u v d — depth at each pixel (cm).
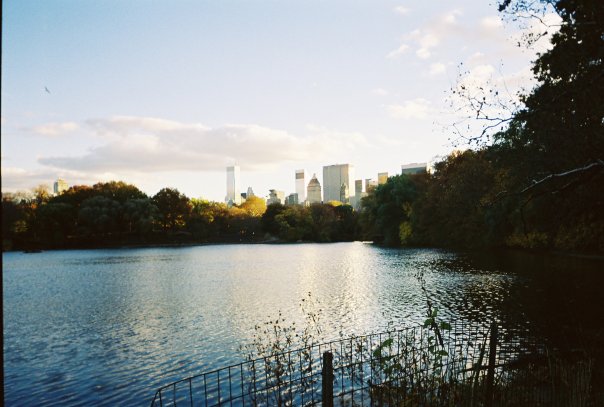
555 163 1524
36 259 8169
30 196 12719
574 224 2667
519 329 1767
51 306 3152
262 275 4681
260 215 17600
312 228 14362
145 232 12725
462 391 752
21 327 2506
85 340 2183
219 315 2630
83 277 4944
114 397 1470
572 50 1543
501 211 5578
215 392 1387
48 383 1611
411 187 9331
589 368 803
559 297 2564
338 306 2708
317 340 1878
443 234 7662
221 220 15338
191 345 2011
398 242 9419
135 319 2620
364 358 1274
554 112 1506
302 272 4822
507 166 1778
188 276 4797
